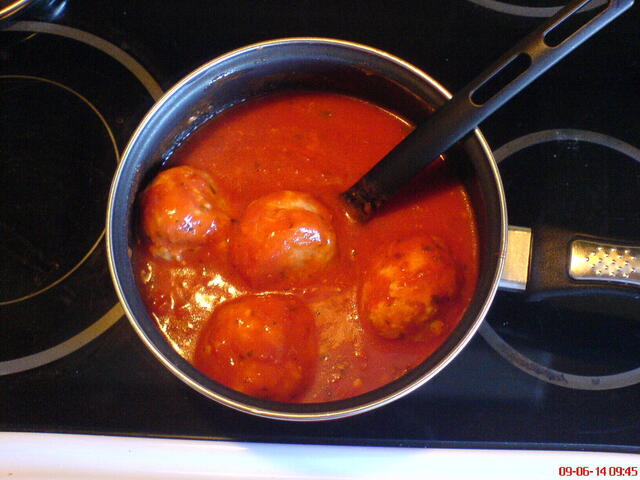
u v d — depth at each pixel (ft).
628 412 1.10
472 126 0.96
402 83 1.09
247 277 1.05
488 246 1.00
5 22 1.32
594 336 1.15
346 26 1.35
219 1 1.36
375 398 0.89
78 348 1.11
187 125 1.14
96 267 1.16
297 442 1.05
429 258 1.02
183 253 1.06
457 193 1.13
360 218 1.12
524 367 1.13
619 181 1.24
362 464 1.03
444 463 1.03
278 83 1.17
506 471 1.03
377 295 1.02
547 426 1.09
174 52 1.32
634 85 1.32
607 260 1.04
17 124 1.26
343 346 1.05
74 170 1.23
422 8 1.36
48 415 1.07
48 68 1.30
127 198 1.01
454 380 1.12
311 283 1.07
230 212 1.10
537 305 1.17
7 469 1.01
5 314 1.13
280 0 1.36
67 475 1.02
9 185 1.21
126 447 1.03
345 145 1.18
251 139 1.17
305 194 1.09
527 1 1.36
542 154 1.25
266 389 0.97
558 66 1.33
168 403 1.09
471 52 1.33
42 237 1.18
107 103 1.27
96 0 1.35
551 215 1.22
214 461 1.03
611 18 0.87
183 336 1.05
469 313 0.95
